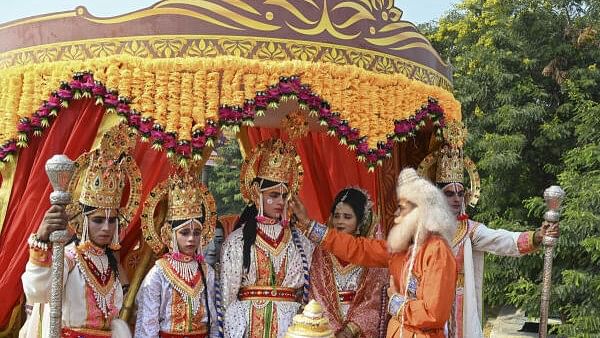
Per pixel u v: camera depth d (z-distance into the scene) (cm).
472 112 1124
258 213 394
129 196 374
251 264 384
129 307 381
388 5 424
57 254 289
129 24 367
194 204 366
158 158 405
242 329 375
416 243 354
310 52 375
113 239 357
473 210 1118
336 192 516
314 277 412
